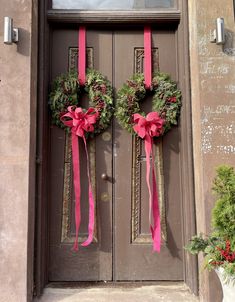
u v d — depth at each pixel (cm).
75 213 324
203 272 291
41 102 317
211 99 302
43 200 317
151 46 345
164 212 333
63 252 328
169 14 335
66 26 343
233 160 297
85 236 329
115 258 329
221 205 244
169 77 340
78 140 334
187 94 325
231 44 308
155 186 325
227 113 301
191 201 315
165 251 330
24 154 293
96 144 337
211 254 242
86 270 327
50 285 320
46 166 325
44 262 315
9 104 298
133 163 336
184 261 326
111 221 331
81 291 309
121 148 337
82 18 334
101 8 344
